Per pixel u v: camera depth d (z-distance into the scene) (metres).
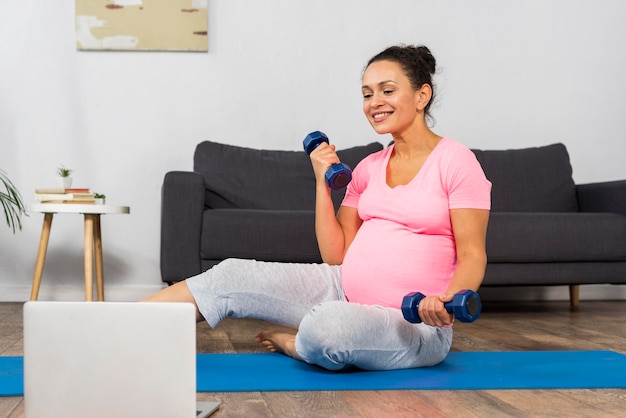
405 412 1.55
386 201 2.04
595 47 4.68
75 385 1.30
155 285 4.38
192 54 4.38
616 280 3.79
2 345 2.50
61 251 4.30
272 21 4.44
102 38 4.30
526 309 4.02
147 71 4.35
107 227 4.34
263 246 3.56
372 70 2.03
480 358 2.25
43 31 4.29
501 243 3.65
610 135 4.71
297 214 3.61
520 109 4.63
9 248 4.29
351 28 4.49
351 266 2.05
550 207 4.28
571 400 1.68
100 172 4.33
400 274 1.99
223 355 2.26
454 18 4.56
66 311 1.30
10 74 4.27
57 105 4.30
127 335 1.30
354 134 4.50
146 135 4.36
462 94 4.58
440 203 1.98
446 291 1.87
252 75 4.43
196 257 3.56
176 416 1.30
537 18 4.63
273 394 1.72
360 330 1.86
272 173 4.14
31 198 4.29
